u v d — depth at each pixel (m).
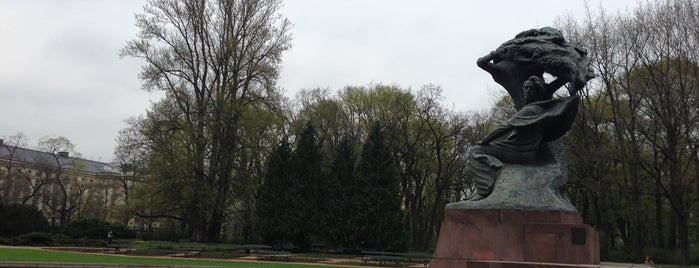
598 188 35.41
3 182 61.34
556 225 11.86
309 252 36.53
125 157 52.88
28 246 32.91
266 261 25.28
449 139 47.38
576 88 13.57
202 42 40.22
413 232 46.31
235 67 40.09
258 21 40.62
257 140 40.22
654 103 30.98
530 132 13.91
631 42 32.81
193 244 33.09
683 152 34.00
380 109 48.75
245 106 39.88
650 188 39.41
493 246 12.30
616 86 35.41
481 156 13.98
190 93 39.94
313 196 39.00
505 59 15.12
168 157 36.72
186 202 37.34
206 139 37.91
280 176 38.91
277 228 37.81
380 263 26.47
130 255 26.70
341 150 38.97
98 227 41.03
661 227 40.75
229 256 28.36
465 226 12.68
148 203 37.53
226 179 38.84
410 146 46.22
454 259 12.45
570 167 37.22
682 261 31.73
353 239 36.59
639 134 35.66
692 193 40.16
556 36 14.57
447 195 50.69
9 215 37.56
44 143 62.81
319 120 50.31
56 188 69.12
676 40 30.58
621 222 43.91
